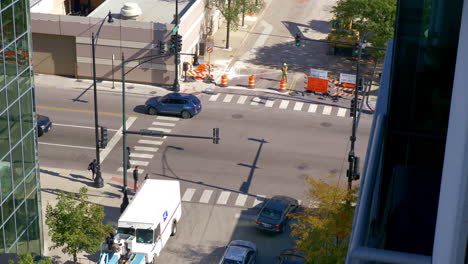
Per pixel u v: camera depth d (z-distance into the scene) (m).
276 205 40.22
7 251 33.91
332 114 56.69
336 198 31.08
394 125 10.73
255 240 39.38
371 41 63.38
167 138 51.41
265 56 69.19
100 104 57.03
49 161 47.59
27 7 33.00
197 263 37.53
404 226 10.08
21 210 34.97
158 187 39.34
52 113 55.00
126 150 44.53
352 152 40.62
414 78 10.46
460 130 6.53
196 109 54.72
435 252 7.41
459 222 6.09
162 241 37.91
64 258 37.38
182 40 61.28
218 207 42.72
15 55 32.34
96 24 60.00
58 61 62.00
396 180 10.59
